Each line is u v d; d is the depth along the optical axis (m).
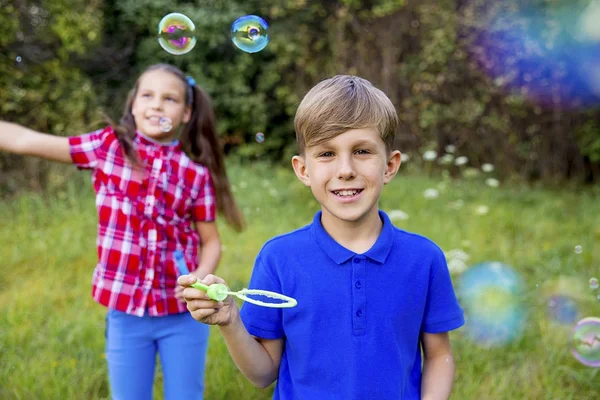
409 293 1.21
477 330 2.73
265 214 4.70
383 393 1.17
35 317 2.77
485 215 4.63
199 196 1.93
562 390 2.26
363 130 1.16
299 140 1.24
